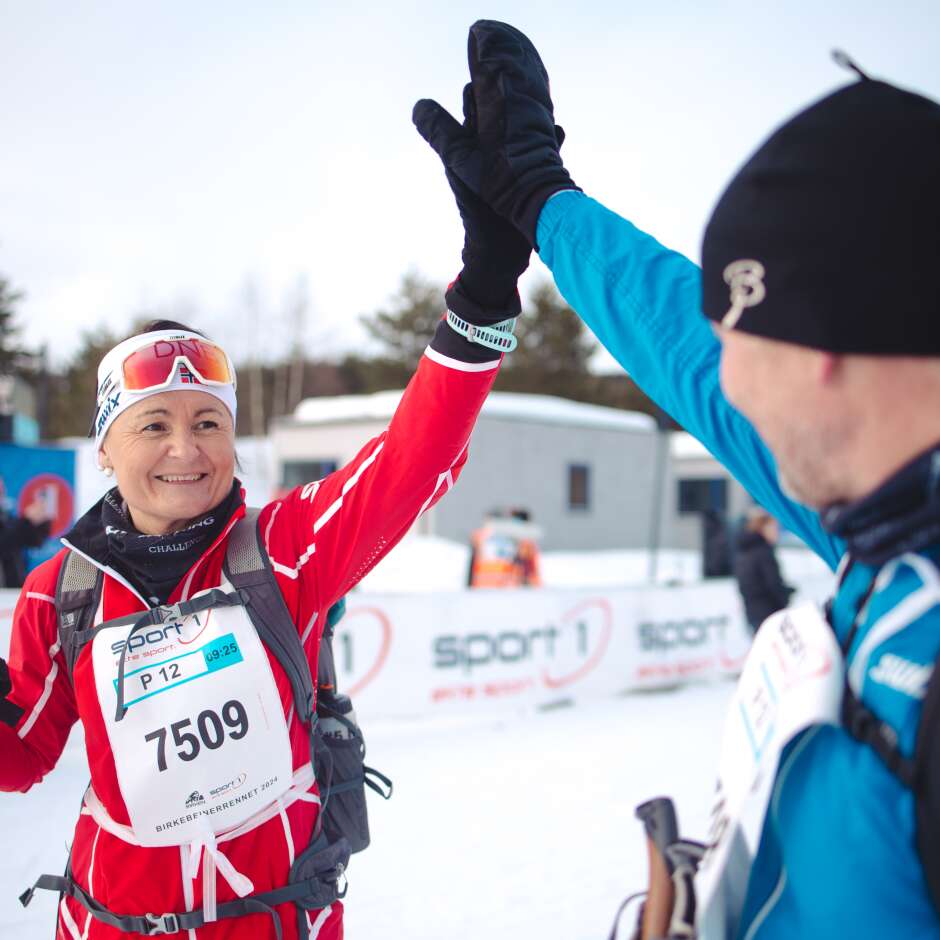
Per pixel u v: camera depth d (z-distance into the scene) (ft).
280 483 55.77
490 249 3.89
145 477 4.31
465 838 11.73
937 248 1.92
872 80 2.14
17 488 30.58
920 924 2.04
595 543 58.90
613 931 2.95
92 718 4.19
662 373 3.44
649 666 21.47
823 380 2.10
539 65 3.86
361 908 9.77
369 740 16.43
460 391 4.12
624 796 13.47
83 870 4.29
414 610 17.79
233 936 4.10
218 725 4.13
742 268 2.20
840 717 2.24
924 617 2.08
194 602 4.22
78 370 132.16
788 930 2.30
